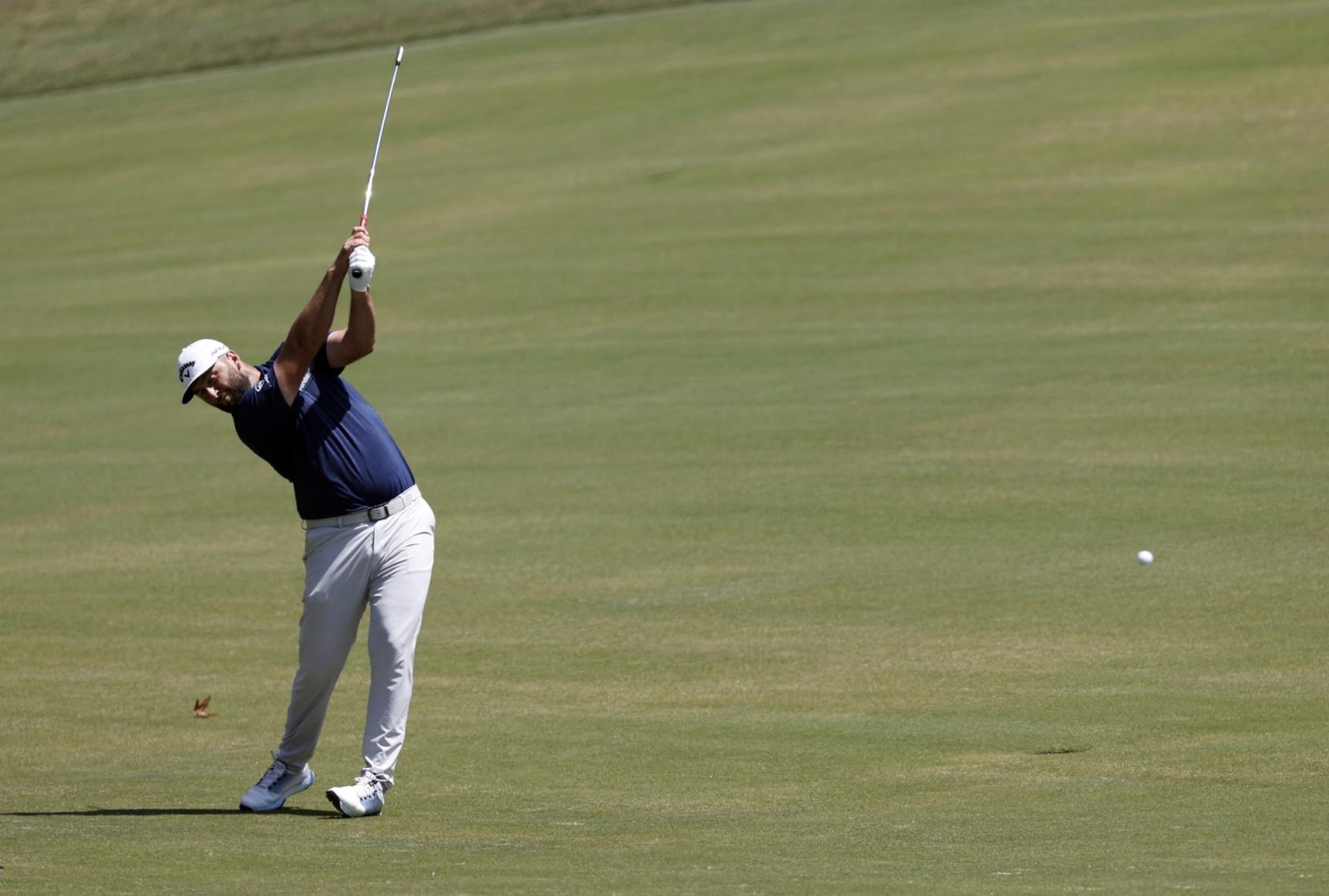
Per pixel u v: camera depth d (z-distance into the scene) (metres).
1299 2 119.44
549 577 39.94
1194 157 87.25
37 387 68.62
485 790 24.59
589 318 71.69
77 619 38.66
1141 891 16.55
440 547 43.16
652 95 119.81
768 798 23.67
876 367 59.88
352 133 122.06
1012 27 125.06
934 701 29.59
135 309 81.38
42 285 88.94
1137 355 58.22
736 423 53.91
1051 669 31.27
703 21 148.00
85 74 163.62
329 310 22.44
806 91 114.25
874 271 74.25
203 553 44.59
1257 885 16.86
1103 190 83.50
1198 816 21.45
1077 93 102.88
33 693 32.84
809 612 36.06
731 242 81.75
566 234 87.12
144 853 19.17
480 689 31.83
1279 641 32.31
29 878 17.39
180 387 67.25
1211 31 113.44
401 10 170.38
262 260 89.50
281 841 20.36
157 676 34.00
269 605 39.56
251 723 30.52
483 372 64.31
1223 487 43.59
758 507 44.78
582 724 29.08
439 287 79.44
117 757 28.19
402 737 23.06
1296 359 55.94
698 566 40.09
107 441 59.38
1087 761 25.25
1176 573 37.25
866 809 22.77
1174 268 69.81
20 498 51.97
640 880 17.44
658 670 32.62
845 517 43.25
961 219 81.44
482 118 120.69
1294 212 76.50
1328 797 22.30
